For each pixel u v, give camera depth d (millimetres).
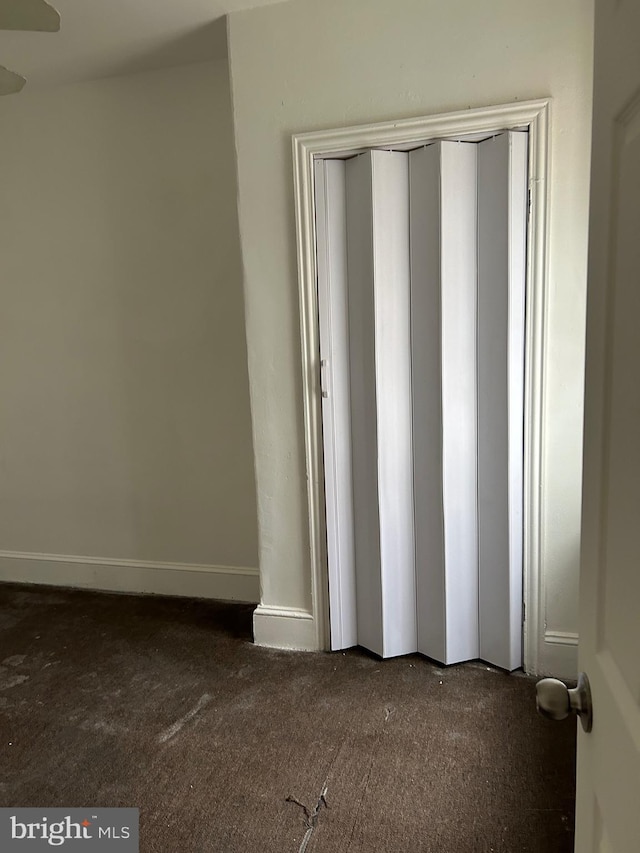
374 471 2451
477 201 2279
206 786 1898
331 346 2465
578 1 2062
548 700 857
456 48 2178
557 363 2234
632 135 678
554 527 2318
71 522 3406
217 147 2895
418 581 2539
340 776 1917
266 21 2328
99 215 3096
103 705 2322
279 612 2678
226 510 3162
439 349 2318
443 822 1728
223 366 3053
